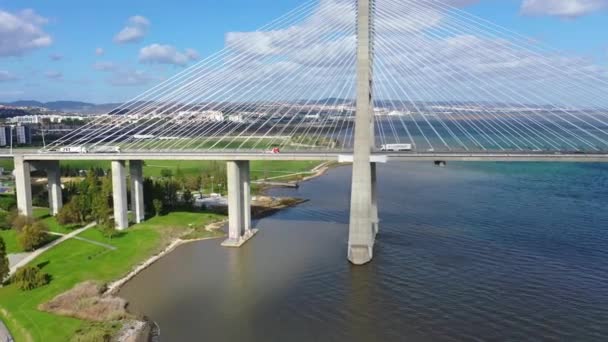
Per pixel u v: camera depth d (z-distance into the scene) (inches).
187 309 2171.5
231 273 2608.3
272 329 1971.0
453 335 1889.8
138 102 3809.1
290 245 3085.6
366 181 2716.5
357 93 2765.7
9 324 2001.7
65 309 2110.0
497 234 3093.0
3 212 3624.5
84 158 3457.2
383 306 2143.2
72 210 3435.0
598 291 2219.5
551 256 2669.8
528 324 1952.5
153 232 3319.4
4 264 2343.8
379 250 2849.4
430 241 2992.1
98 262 2723.9
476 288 2288.4
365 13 2773.1
